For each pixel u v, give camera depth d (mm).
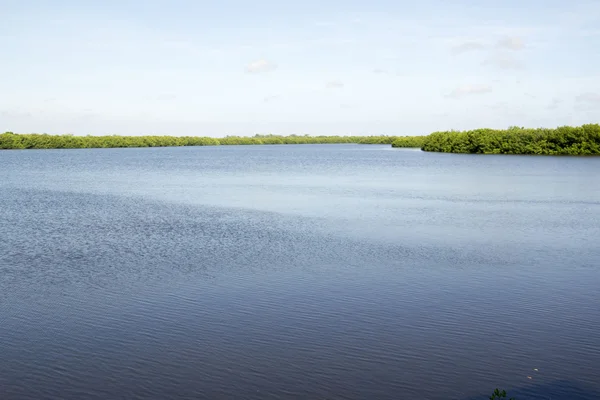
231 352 14477
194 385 12688
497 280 21203
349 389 12469
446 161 111000
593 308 17875
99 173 83625
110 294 19328
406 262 23984
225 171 88000
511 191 53844
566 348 14680
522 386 12570
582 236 30125
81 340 15312
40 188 59156
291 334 15703
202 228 32531
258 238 29312
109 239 29062
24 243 28047
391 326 16312
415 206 42844
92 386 12656
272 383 12758
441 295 19281
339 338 15398
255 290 19797
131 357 14188
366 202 45531
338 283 20688
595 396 12102
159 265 23312
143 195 51812
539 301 18625
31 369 13539
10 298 18859
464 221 35219
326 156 148250
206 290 19797
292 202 45750
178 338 15422
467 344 14977
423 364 13734
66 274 21875
